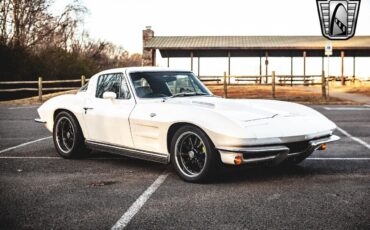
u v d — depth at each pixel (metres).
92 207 3.71
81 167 5.41
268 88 25.98
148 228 3.18
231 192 4.14
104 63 60.66
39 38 37.94
